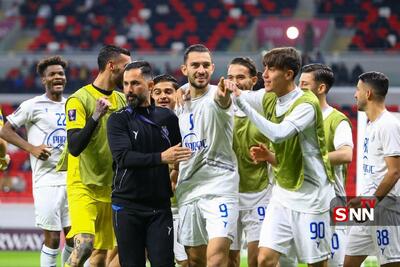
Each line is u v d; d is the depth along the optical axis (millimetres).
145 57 68188
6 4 78625
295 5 76188
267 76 17562
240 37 73562
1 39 75438
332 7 74562
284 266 18391
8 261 33375
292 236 17703
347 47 70625
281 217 17719
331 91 57719
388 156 18953
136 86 17172
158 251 16938
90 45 74312
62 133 24328
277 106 17703
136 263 17094
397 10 73812
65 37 75125
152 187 17047
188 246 19203
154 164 16500
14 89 65625
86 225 19297
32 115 24141
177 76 64375
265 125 16734
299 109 17141
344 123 19875
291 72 17469
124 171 17078
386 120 19125
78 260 19125
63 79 24328
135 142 17125
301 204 17578
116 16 76438
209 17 75750
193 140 18609
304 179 17547
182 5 76938
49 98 24438
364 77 19500
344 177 20516
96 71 66000
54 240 24031
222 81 17078
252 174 20438
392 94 53719
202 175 18656
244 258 34344
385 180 18859
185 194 18953
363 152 20172
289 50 17453
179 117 18859
